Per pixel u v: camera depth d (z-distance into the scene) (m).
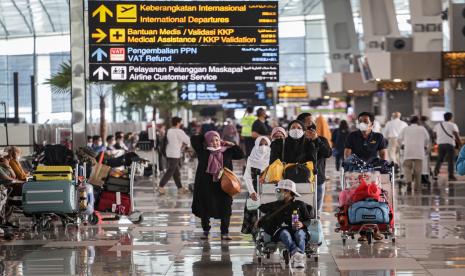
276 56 26.48
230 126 38.28
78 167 21.61
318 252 16.81
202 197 18.84
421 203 26.38
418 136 30.66
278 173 16.30
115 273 14.89
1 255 17.03
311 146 17.00
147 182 38.28
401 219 22.16
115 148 38.00
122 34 25.95
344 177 18.00
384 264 15.38
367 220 17.17
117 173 22.11
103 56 25.91
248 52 26.44
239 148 18.80
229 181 18.53
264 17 26.45
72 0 24.41
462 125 44.72
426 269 14.82
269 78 26.48
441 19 49.03
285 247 15.12
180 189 31.89
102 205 21.98
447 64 44.06
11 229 20.50
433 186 32.81
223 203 18.78
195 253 17.05
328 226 20.91
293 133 16.97
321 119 32.41
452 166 35.47
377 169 18.02
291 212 15.04
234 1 26.36
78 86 24.52
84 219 21.95
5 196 19.41
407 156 30.69
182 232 20.34
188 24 26.19
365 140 19.47
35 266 15.70
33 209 19.84
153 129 32.88
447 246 17.44
